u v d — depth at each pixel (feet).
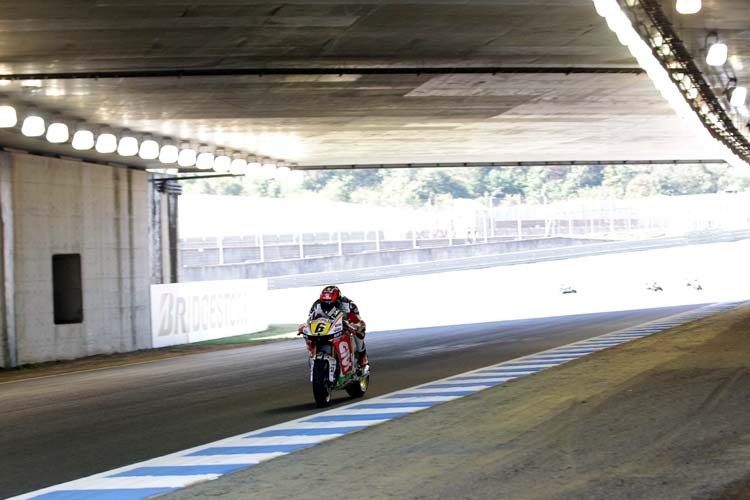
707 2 169.89
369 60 203.51
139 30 166.81
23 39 168.45
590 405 125.49
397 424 118.62
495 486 80.48
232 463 98.12
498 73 222.48
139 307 330.75
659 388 139.23
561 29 183.83
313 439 110.73
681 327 268.41
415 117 285.84
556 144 382.42
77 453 111.55
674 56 210.59
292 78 214.90
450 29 179.93
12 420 146.20
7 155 271.69
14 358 270.46
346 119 282.15
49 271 287.69
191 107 245.86
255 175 389.39
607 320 345.31
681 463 86.38
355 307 152.05
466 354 230.48
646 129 349.41
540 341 259.60
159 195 374.02
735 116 319.68
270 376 199.21
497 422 115.44
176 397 167.63
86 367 267.18
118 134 282.15
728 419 109.29
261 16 162.40
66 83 206.39
